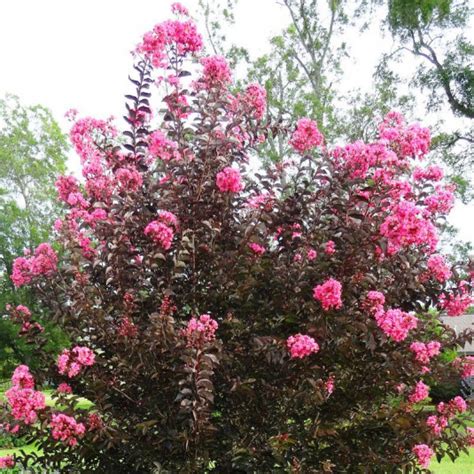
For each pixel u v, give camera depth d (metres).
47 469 3.81
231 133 3.89
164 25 3.71
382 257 3.70
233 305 3.61
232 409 3.59
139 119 3.86
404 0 17.94
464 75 18.17
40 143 27.38
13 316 3.95
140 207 3.62
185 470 3.23
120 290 3.63
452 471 8.30
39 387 3.87
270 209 3.71
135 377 3.43
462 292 3.98
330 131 20.22
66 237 3.80
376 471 3.55
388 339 3.55
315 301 3.36
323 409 3.63
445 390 9.15
